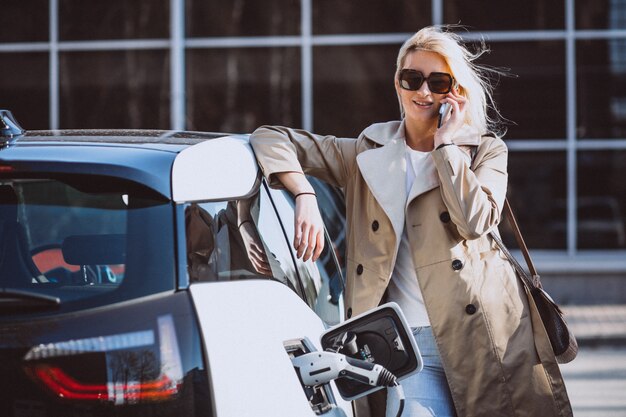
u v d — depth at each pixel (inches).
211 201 143.4
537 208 649.0
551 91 645.3
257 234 155.7
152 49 655.8
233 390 128.1
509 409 173.5
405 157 181.8
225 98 655.8
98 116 658.8
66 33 658.8
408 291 177.8
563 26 643.5
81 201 145.8
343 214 251.9
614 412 373.4
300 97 653.3
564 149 646.5
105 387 125.2
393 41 647.8
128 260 132.6
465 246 175.5
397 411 150.8
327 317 176.4
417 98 182.4
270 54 653.9
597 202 647.8
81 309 128.3
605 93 645.3
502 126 646.5
